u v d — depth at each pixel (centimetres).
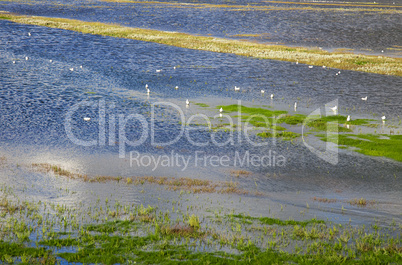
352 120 17525
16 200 9119
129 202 9294
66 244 7344
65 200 9262
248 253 7169
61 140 14138
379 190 10794
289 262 6931
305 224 8431
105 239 7556
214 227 8150
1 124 15412
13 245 7188
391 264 6931
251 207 9288
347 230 8200
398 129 16325
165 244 7412
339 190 10731
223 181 11106
